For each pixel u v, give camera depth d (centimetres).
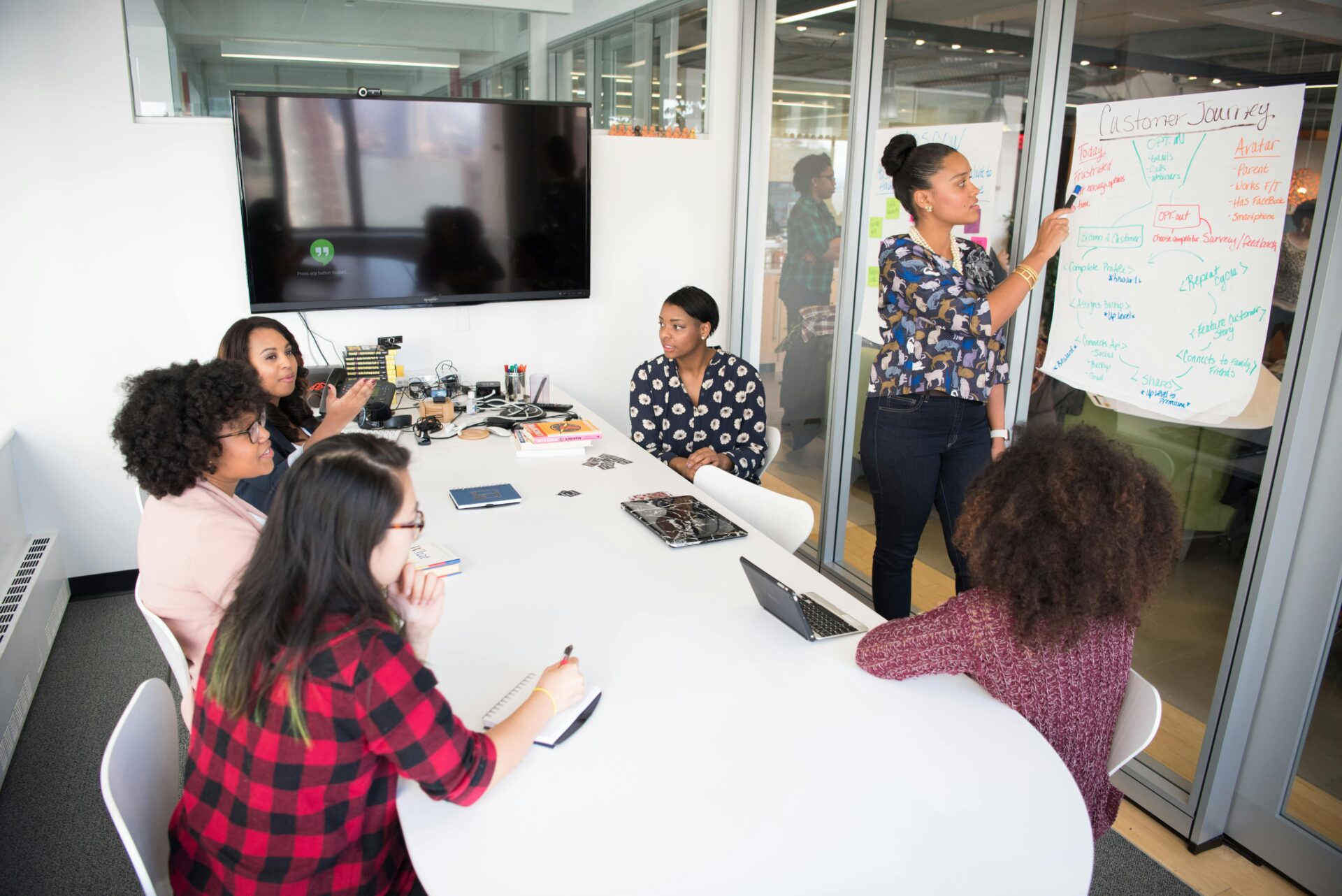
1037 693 139
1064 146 258
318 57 391
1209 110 212
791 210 399
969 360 247
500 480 268
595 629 174
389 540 121
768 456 318
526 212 390
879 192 340
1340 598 196
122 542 366
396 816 129
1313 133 190
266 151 342
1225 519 227
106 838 223
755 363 445
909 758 136
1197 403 224
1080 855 118
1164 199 227
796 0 380
